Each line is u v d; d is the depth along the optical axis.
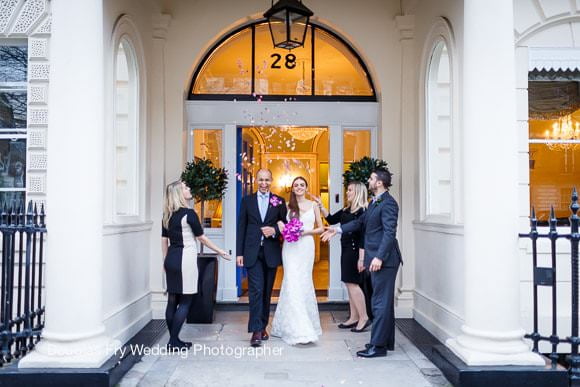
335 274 7.05
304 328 5.08
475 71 4.20
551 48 5.50
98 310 4.16
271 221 5.22
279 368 4.46
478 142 4.17
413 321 6.29
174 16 6.66
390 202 4.70
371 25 6.74
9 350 4.16
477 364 3.97
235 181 6.99
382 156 6.69
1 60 5.39
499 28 4.16
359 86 7.14
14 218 4.31
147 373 4.32
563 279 5.36
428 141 6.07
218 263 6.98
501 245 4.10
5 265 4.21
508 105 4.16
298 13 5.46
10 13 5.18
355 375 4.28
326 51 7.12
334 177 7.04
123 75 5.91
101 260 4.22
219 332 5.70
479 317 4.13
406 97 6.61
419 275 6.28
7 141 5.36
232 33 7.05
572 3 5.46
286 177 10.84
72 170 4.07
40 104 5.18
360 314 5.73
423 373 4.34
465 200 4.28
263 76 7.10
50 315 4.05
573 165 5.63
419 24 6.33
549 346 5.25
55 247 4.06
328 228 5.19
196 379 4.18
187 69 6.64
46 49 5.18
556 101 5.63
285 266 5.32
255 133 8.77
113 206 4.96
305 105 7.02
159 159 6.48
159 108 6.52
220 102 6.96
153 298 6.36
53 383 3.83
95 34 4.17
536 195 5.62
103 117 4.61
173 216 4.95
